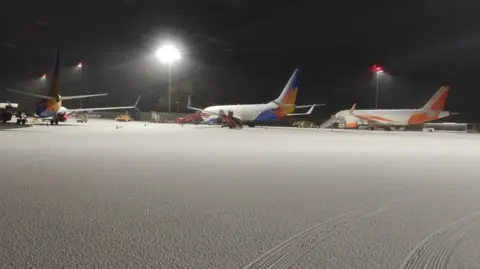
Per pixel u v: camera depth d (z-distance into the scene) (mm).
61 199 7969
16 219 6352
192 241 5395
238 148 22203
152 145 23203
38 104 48531
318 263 4645
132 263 4539
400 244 5402
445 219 6836
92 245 5141
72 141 25141
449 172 13430
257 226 6203
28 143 23078
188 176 11508
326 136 39500
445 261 4750
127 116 91188
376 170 13688
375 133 51969
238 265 4547
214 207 7492
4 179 10438
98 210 7070
